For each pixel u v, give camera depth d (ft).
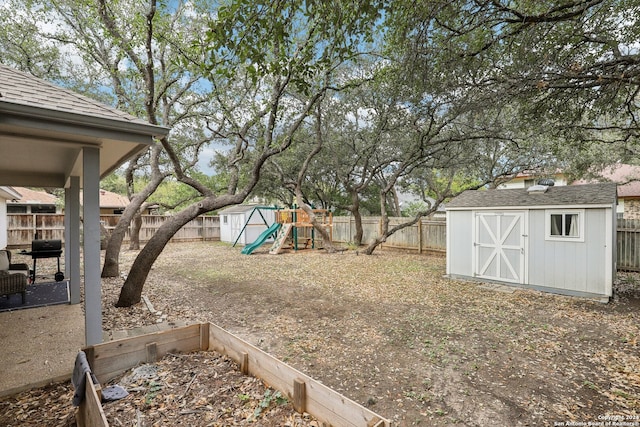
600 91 14.01
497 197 25.21
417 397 9.45
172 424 7.39
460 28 14.14
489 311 17.75
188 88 27.37
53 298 18.85
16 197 35.63
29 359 10.92
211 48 9.93
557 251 21.57
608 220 19.56
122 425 7.32
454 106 18.47
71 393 9.14
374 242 40.52
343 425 6.82
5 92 8.52
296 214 47.55
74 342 12.43
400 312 17.62
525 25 13.06
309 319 16.48
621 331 14.55
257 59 10.26
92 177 10.46
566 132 18.89
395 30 14.87
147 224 54.95
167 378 9.42
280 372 8.60
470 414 8.64
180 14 22.15
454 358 11.98
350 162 43.34
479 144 33.17
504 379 10.47
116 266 26.68
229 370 9.98
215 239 63.93
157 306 18.54
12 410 8.28
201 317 16.69
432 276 27.35
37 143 10.14
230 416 7.73
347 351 12.59
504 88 15.29
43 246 24.89
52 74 27.78
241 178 49.65
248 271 30.19
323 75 24.62
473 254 25.45
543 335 14.16
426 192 62.28
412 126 27.96
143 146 11.11
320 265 33.32
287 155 44.45
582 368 11.16
